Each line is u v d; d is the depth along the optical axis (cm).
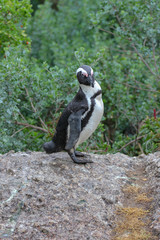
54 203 558
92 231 516
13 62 842
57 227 519
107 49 1254
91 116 609
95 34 1289
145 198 586
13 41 1002
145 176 658
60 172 632
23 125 941
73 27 1634
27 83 905
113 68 1119
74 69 923
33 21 1591
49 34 1552
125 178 643
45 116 1062
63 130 623
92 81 600
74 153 656
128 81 1132
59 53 1361
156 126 881
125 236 511
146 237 505
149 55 1086
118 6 1088
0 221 531
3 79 820
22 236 506
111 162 700
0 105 832
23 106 930
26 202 556
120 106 1075
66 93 936
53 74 919
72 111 606
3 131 836
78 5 1727
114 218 545
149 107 1078
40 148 920
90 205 559
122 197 590
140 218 545
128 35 1106
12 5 959
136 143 992
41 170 633
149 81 1143
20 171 628
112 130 1157
